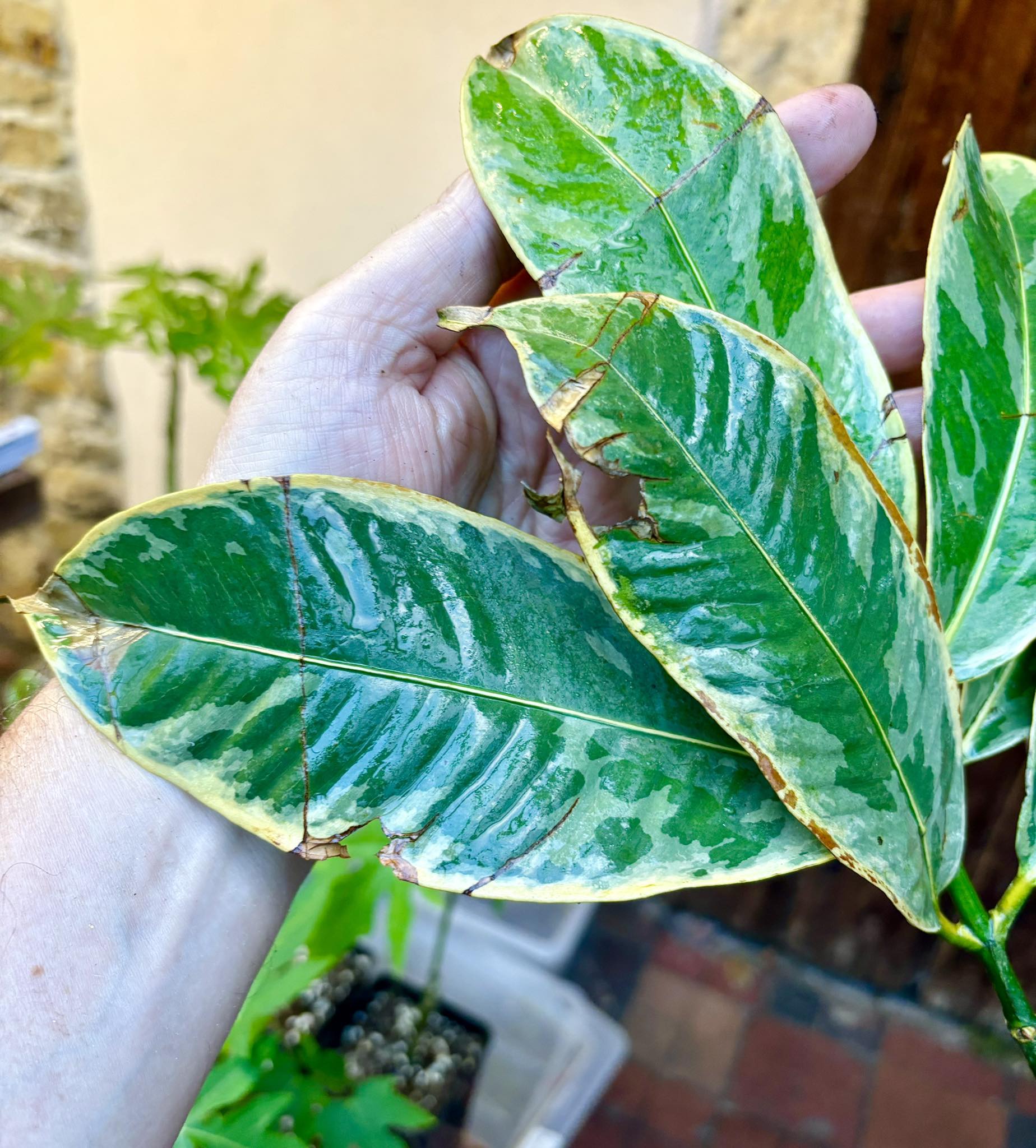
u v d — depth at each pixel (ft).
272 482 0.62
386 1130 1.13
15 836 0.73
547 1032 1.55
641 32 0.78
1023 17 1.15
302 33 1.63
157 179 1.94
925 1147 1.70
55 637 0.60
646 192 0.76
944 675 0.67
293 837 0.61
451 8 1.50
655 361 0.60
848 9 1.24
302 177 1.81
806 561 0.60
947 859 0.68
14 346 1.51
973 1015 1.88
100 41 1.79
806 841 0.63
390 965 1.70
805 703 0.60
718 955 2.02
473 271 0.92
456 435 0.99
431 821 0.62
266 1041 1.18
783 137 0.77
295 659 0.62
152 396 2.24
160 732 0.60
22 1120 0.68
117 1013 0.72
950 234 0.76
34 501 2.40
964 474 0.75
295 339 0.87
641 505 0.59
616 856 0.62
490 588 0.66
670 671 0.59
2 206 2.06
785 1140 1.70
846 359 0.75
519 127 0.77
